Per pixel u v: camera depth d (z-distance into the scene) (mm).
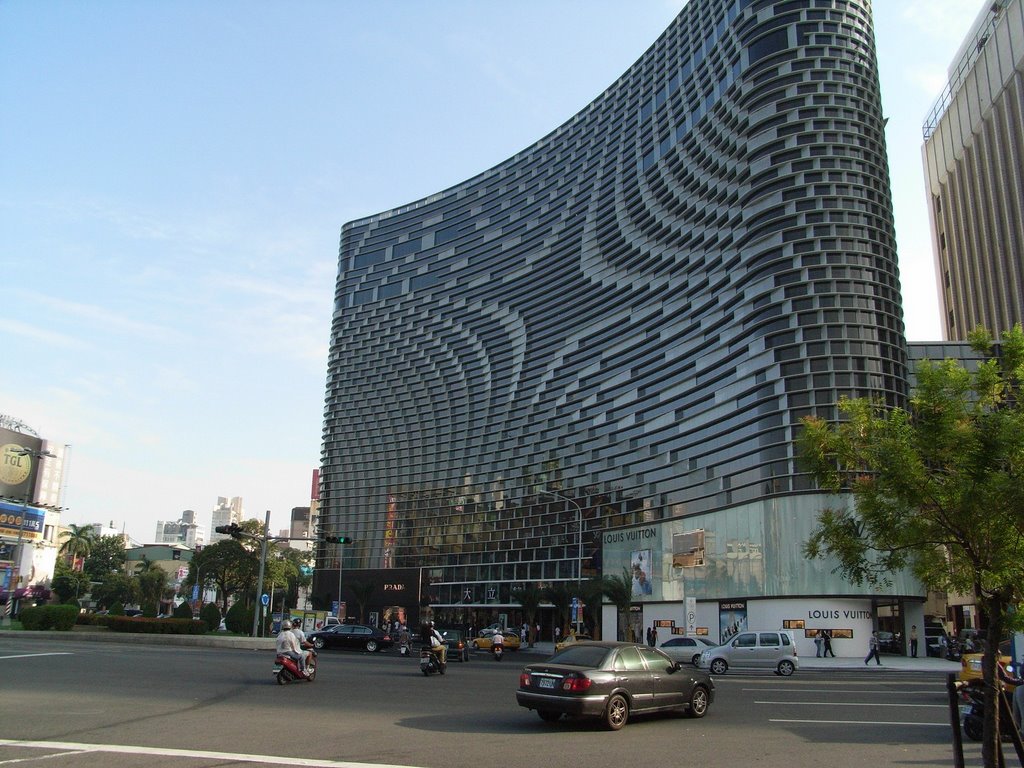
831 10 56906
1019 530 7941
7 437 107938
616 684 14438
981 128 84438
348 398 115375
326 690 20047
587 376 77000
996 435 7953
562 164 90688
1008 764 11344
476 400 95438
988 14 82688
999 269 79875
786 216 52812
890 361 49125
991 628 8125
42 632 42250
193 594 105250
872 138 54500
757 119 56781
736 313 55750
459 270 104500
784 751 12078
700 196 63375
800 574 46156
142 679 21062
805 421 9797
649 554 61562
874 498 8750
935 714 17141
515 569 83062
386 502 104562
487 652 52094
